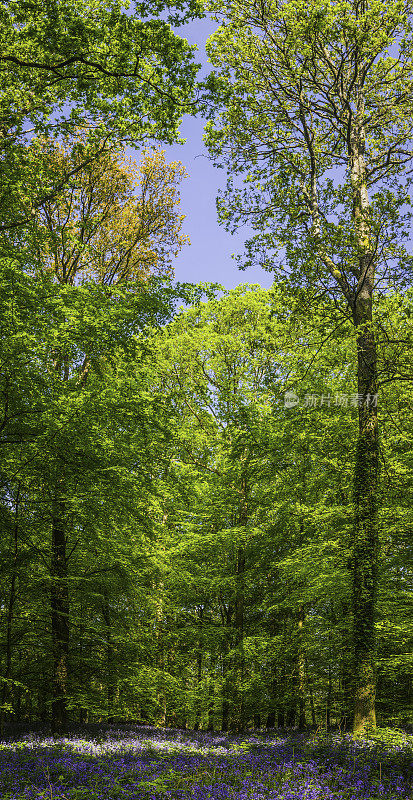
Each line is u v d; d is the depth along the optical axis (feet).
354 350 49.06
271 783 22.89
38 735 41.96
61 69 33.78
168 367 64.90
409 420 46.93
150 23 30.09
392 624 40.34
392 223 38.91
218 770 26.07
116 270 53.47
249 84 49.08
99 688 46.26
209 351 65.62
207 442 61.98
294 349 48.83
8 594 36.91
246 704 59.26
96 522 38.40
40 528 37.63
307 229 43.98
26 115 35.01
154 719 67.87
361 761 25.73
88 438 33.37
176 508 57.72
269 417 48.60
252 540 59.67
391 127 50.93
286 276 42.63
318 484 52.95
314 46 45.85
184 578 55.01
